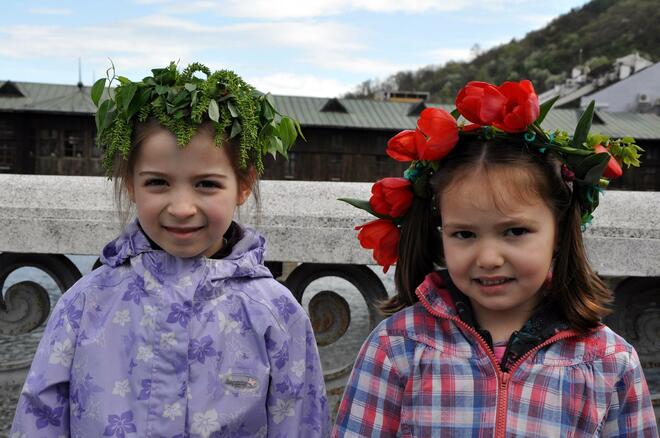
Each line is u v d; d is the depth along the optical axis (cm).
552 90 6138
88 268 466
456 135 124
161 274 136
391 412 135
